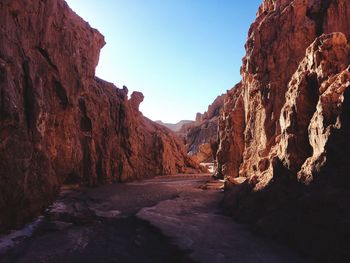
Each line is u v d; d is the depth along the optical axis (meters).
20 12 18.30
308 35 25.64
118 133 38.66
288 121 14.90
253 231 13.87
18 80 16.23
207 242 12.75
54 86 23.83
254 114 28.94
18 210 15.23
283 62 26.22
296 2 26.72
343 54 14.79
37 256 12.16
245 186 17.73
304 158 14.02
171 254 12.28
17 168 14.77
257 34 29.72
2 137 13.88
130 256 12.34
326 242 10.38
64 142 26.16
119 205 21.84
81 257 12.20
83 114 32.03
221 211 18.86
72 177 30.42
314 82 14.92
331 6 24.25
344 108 11.56
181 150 56.00
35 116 17.36
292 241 11.84
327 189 11.17
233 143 34.81
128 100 45.41
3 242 13.30
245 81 32.75
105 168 34.25
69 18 28.06
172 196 25.50
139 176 40.91
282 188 13.98
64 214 18.42
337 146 11.48
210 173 51.59
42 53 21.89
